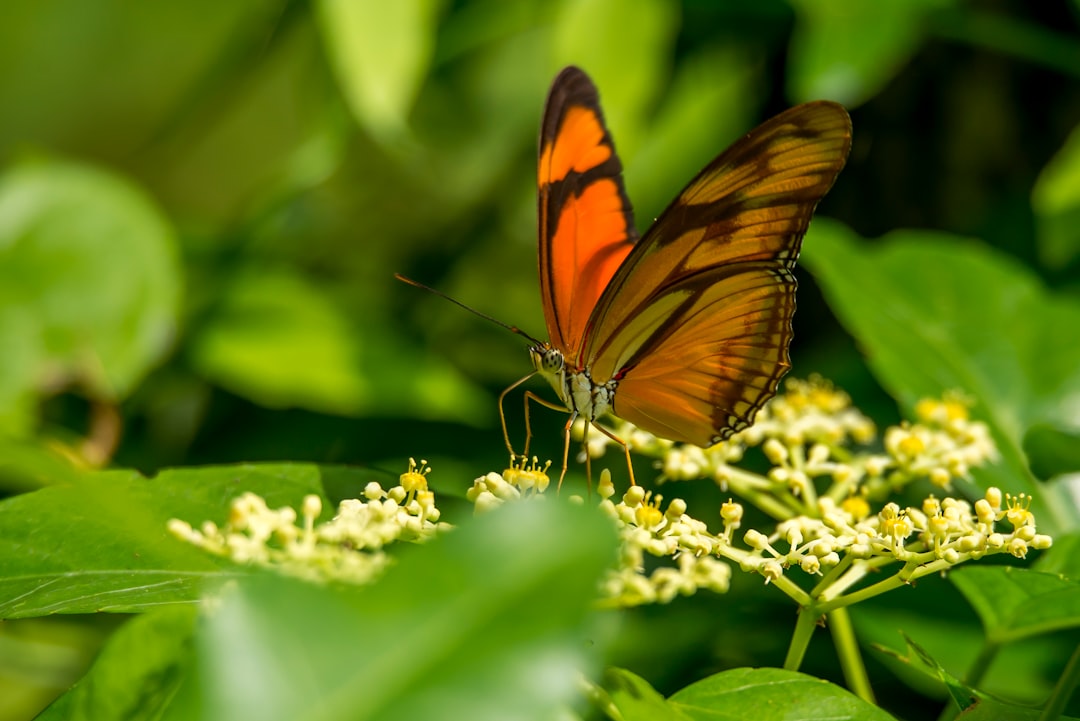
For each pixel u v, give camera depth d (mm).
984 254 1066
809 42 1075
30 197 1084
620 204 1029
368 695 791
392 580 843
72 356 1085
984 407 1050
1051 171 1090
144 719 972
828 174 1014
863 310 1059
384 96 1070
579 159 1026
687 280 1025
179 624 973
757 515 1078
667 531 996
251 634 812
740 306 1024
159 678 972
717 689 988
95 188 1087
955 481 1032
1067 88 1103
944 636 1038
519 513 873
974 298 1062
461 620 826
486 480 1000
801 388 1036
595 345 1029
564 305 1029
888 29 1073
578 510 877
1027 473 1036
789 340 1021
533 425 1107
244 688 791
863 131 1110
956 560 994
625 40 1097
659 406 1031
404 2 1066
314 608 829
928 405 1030
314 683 796
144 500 1005
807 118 1013
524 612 828
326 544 982
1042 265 1100
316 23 1099
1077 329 1057
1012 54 1103
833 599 997
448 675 799
